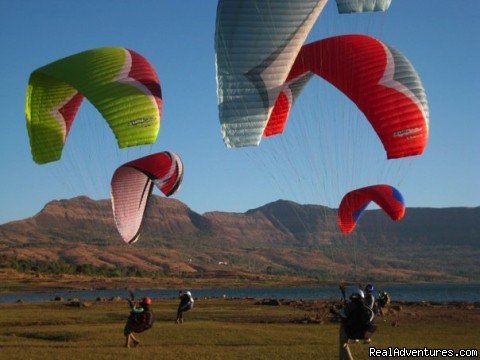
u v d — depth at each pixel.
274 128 35.34
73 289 189.00
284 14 28.22
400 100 30.20
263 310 47.06
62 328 32.31
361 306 20.22
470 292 175.62
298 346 25.52
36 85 31.80
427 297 131.62
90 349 24.11
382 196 41.56
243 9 27.91
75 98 33.50
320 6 28.64
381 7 28.78
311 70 31.83
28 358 21.78
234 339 27.66
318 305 51.97
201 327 32.66
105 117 30.20
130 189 33.44
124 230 33.56
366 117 30.64
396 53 31.66
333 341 27.30
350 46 31.45
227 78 28.55
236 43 28.30
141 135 30.88
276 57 28.67
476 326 34.62
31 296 137.00
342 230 44.28
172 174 32.78
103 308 49.12
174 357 22.16
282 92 34.22
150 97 31.34
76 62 31.56
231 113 28.80
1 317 39.00
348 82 30.75
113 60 31.78
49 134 33.22
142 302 25.27
